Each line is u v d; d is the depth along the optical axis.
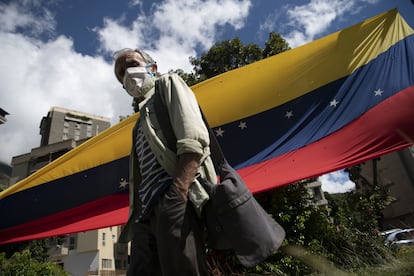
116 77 1.96
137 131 1.64
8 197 4.80
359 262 2.66
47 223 4.73
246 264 1.09
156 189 1.24
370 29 4.38
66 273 10.02
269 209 4.58
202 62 10.57
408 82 3.89
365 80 4.12
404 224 4.24
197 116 1.30
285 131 4.20
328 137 3.98
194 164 1.20
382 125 3.78
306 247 3.81
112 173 4.63
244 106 4.42
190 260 1.12
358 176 9.23
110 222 4.46
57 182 4.75
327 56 4.39
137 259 1.39
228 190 1.17
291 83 4.38
